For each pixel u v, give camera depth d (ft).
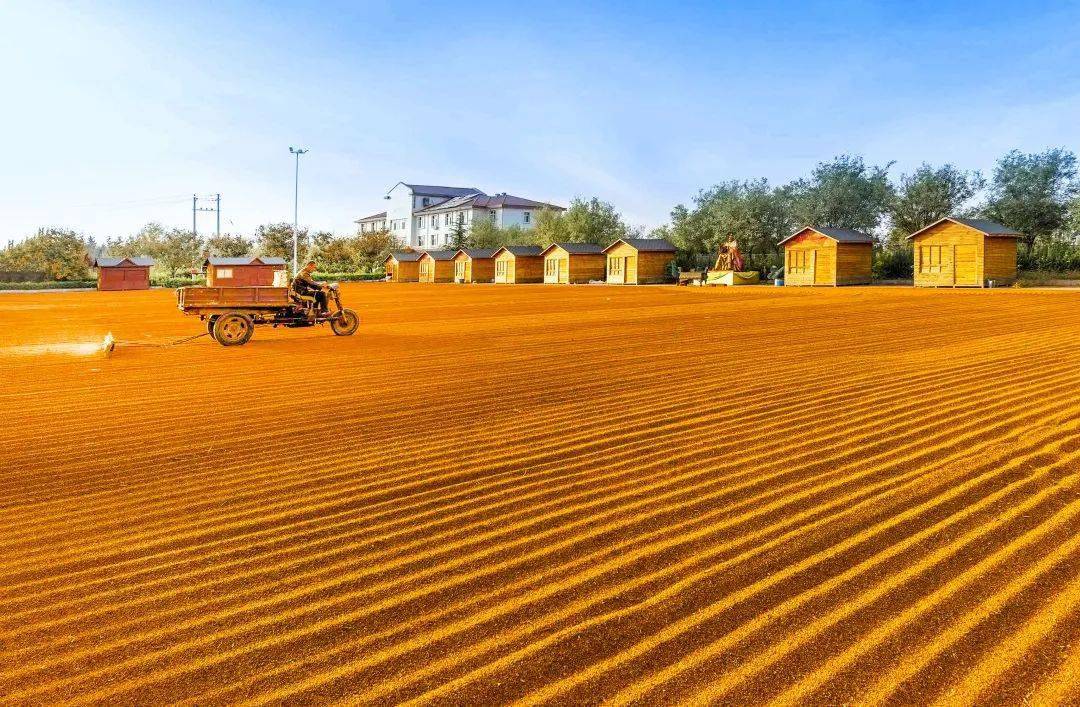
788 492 15.80
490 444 20.47
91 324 65.16
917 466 17.06
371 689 9.29
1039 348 34.27
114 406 26.55
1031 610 10.40
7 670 9.94
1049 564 11.76
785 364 32.37
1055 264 124.57
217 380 32.01
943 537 13.06
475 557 13.19
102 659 10.16
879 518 14.10
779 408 23.52
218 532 14.62
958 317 51.16
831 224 155.53
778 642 9.98
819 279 128.06
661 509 15.15
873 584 11.47
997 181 139.33
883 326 46.80
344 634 10.67
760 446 19.31
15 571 13.03
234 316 45.14
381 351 41.16
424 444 20.66
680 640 10.16
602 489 16.51
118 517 15.51
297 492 16.89
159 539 14.32
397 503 16.05
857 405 23.48
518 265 188.65
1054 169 134.00
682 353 37.14
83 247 219.20
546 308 74.38
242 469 18.69
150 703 9.13
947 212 145.18
